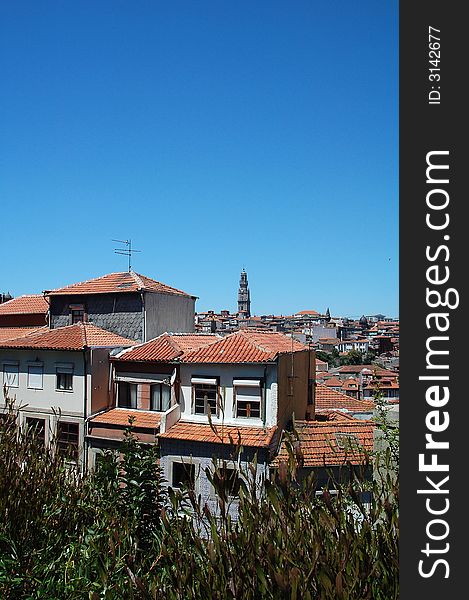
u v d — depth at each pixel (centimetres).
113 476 1162
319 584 356
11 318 3250
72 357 2323
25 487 862
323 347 13312
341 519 404
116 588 459
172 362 2166
